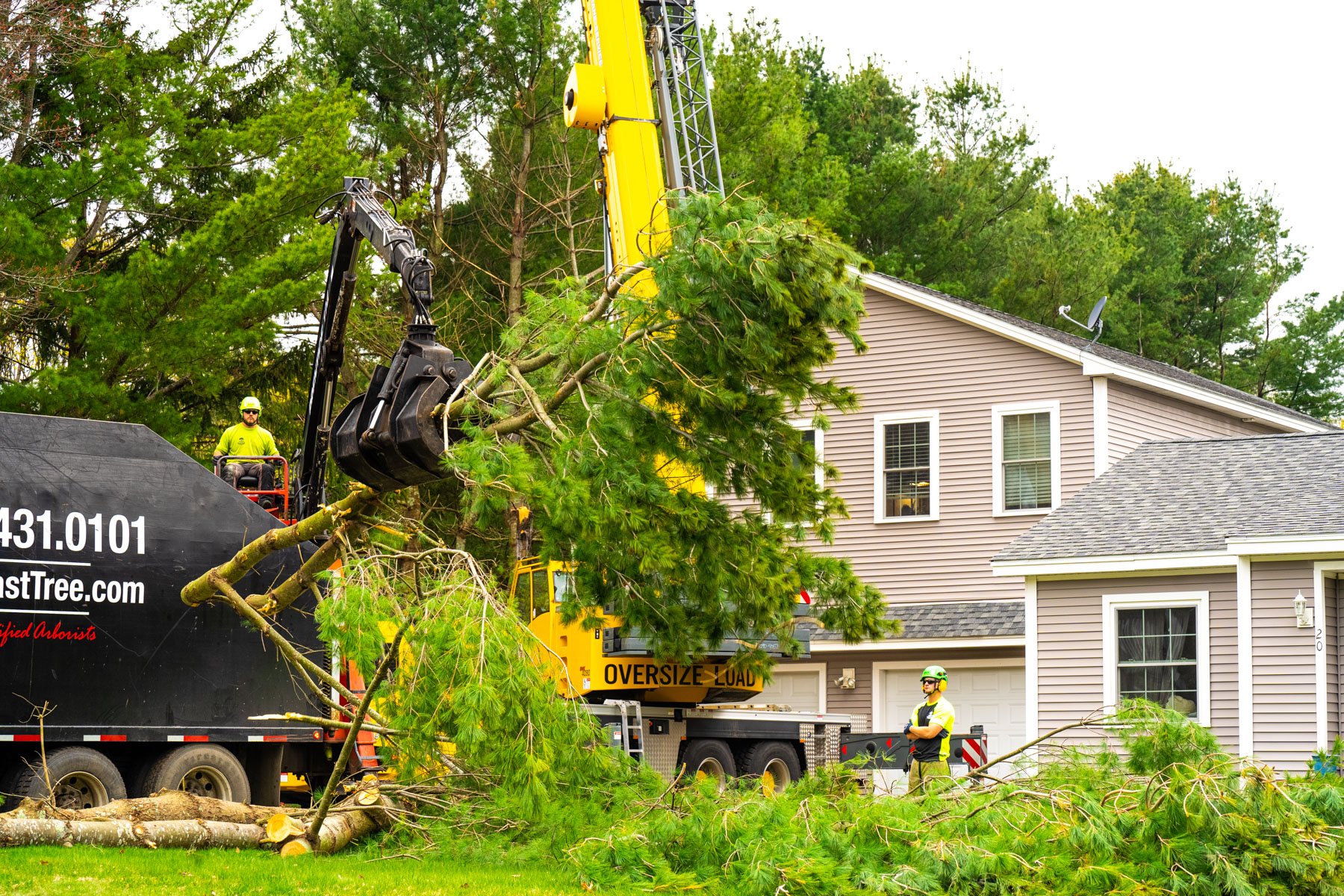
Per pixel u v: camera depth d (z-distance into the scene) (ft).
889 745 65.87
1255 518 65.57
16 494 46.96
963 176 153.38
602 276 43.88
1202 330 194.49
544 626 60.75
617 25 61.31
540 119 111.45
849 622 47.34
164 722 48.62
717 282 38.60
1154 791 35.01
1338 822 33.73
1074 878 33.17
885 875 33.81
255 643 50.78
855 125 170.91
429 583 40.34
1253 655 63.57
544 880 37.24
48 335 91.40
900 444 89.30
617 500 40.04
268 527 51.49
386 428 40.40
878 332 90.89
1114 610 68.33
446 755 43.32
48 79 90.17
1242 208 201.36
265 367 100.78
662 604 44.86
